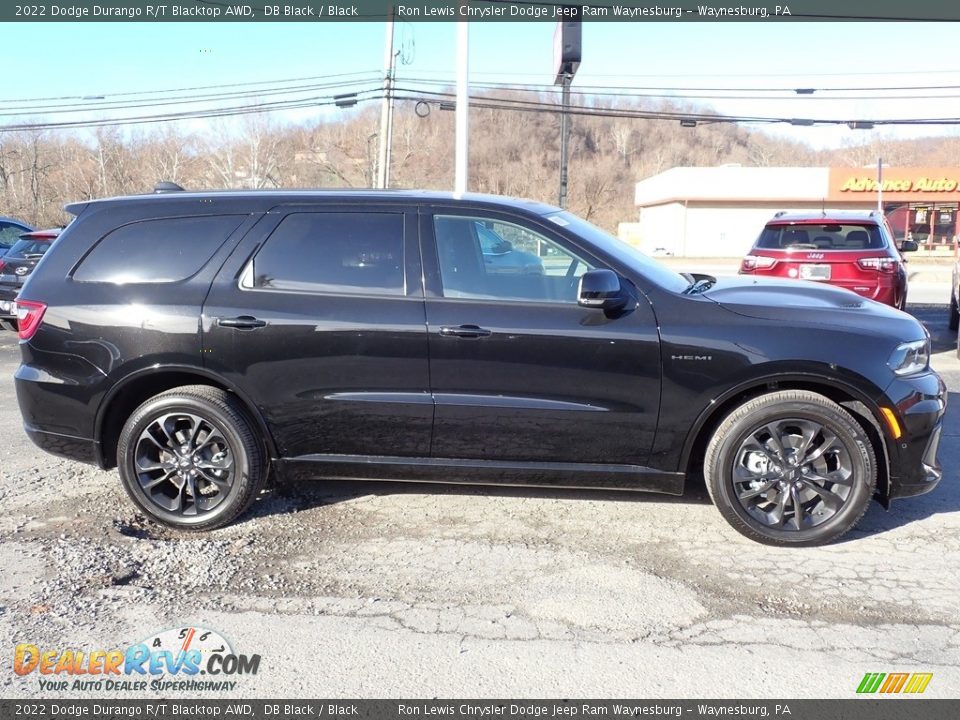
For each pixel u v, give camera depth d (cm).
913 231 4703
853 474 424
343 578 399
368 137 5069
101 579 395
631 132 8181
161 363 450
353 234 453
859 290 917
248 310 445
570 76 1447
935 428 427
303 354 443
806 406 421
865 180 4716
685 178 4928
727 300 442
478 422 440
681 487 442
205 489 468
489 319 432
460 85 1366
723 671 320
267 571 407
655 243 5631
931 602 372
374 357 439
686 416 428
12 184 5197
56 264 471
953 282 1150
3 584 390
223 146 5197
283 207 461
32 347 466
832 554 422
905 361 425
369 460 457
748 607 369
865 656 330
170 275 459
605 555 422
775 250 958
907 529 454
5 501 499
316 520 470
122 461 459
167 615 364
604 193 7375
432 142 6378
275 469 463
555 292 438
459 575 401
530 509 482
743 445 428
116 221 471
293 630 351
